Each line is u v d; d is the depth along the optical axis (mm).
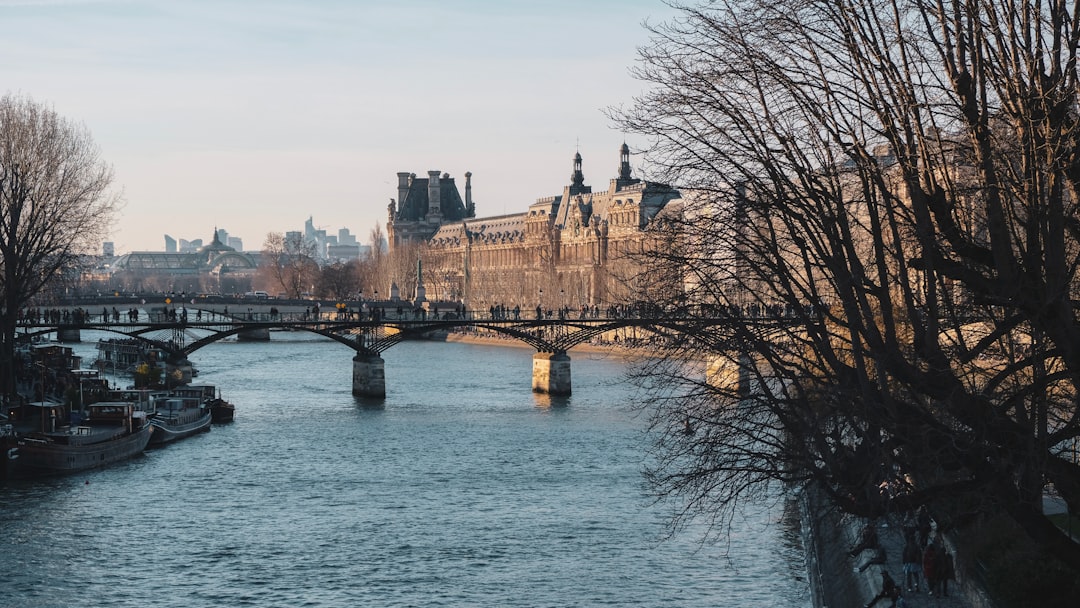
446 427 121188
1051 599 40750
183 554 70688
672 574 66500
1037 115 31984
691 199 39000
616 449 106062
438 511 82125
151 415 114188
